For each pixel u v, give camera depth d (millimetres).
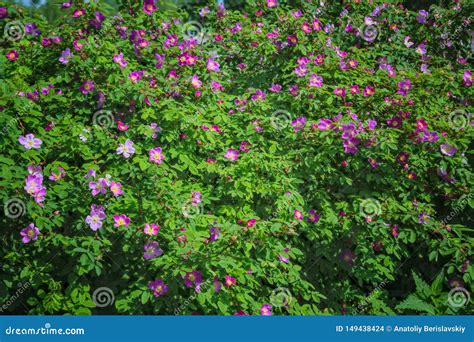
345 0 5789
